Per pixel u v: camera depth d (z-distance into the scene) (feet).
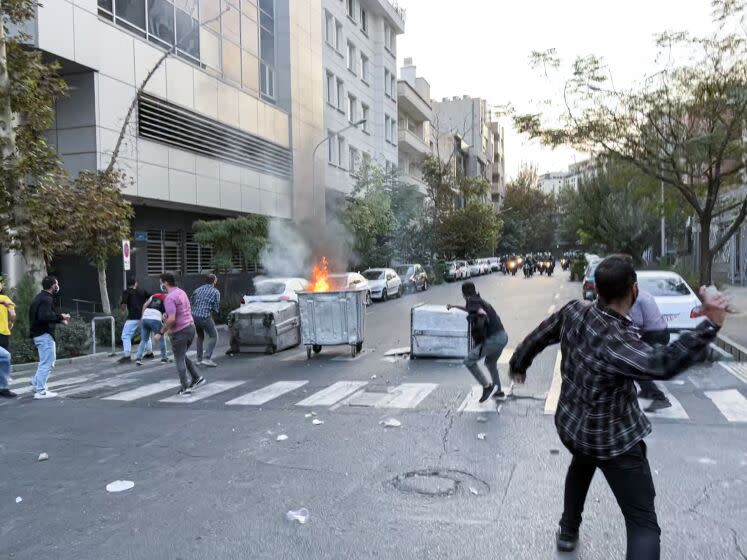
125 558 12.92
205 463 19.04
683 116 46.70
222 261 71.46
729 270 96.48
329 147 112.16
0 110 40.70
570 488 12.39
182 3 70.44
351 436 21.67
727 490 15.97
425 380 31.86
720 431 21.34
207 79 73.67
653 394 24.61
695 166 49.21
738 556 12.54
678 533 13.56
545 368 34.12
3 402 28.91
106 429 23.48
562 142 49.78
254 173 83.82
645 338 23.81
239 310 43.32
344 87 119.96
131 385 32.63
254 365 38.42
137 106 61.46
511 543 13.20
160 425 23.90
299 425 23.38
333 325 40.01
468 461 18.63
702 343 8.93
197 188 71.51
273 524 14.42
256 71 86.69
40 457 19.69
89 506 15.78
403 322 61.57
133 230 68.49
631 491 10.09
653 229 107.86
